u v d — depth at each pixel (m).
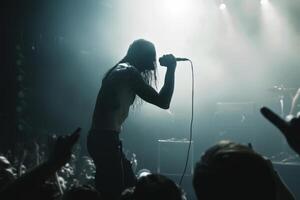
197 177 0.95
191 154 6.57
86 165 7.41
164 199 1.30
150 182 1.33
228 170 0.91
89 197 1.81
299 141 0.99
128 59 3.43
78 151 7.77
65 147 1.10
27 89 8.52
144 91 3.18
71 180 6.46
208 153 0.98
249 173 0.90
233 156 0.92
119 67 3.27
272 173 0.96
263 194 0.90
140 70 3.42
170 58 3.24
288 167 6.21
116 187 3.14
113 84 3.18
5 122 7.88
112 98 3.16
